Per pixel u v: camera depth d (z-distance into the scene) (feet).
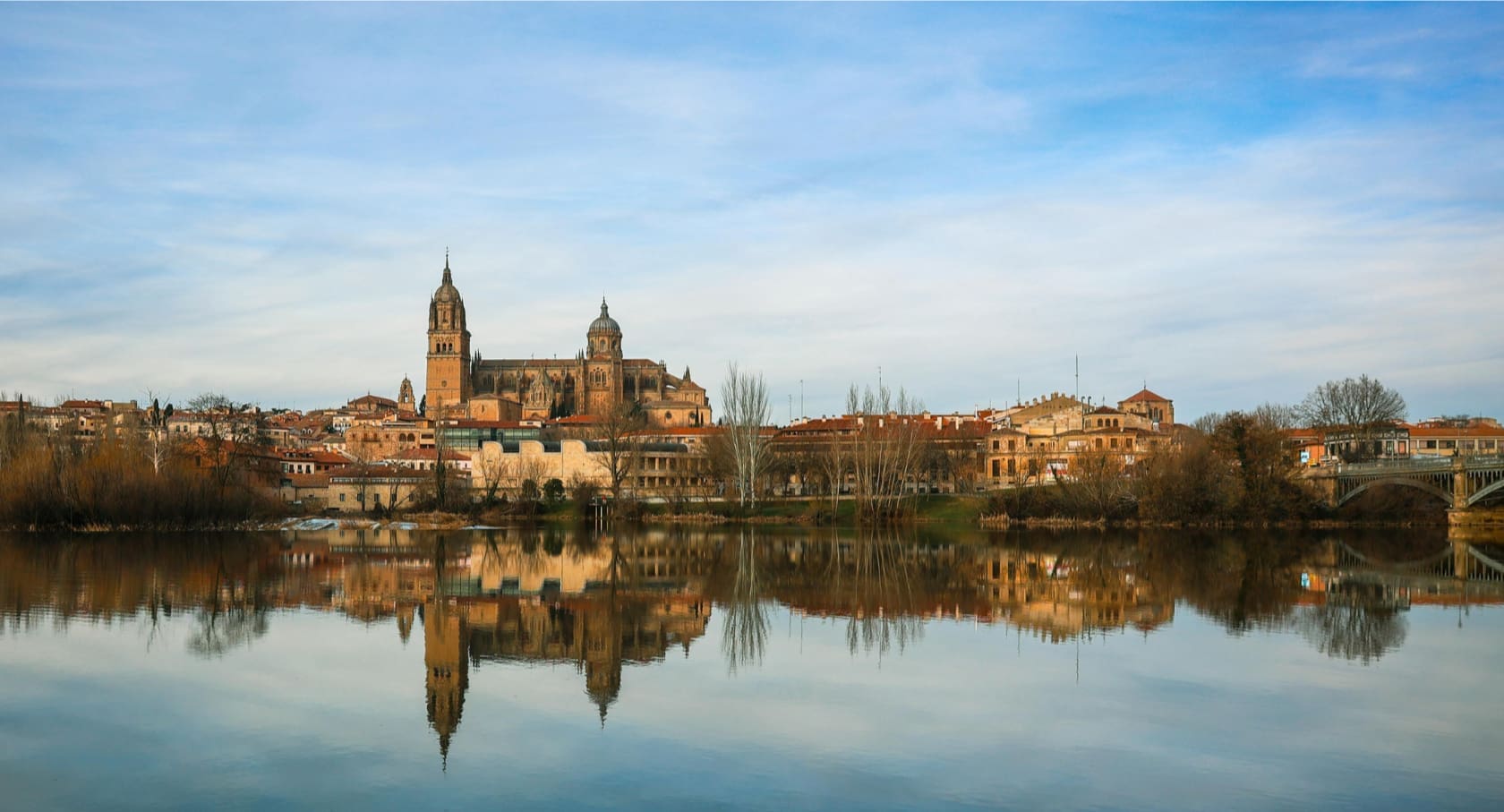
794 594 308.81
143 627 239.71
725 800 132.87
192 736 156.76
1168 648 221.25
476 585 329.93
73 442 585.63
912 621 257.14
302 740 155.02
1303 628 246.27
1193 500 618.44
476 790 136.05
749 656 213.87
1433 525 626.23
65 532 506.07
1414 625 250.37
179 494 544.62
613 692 183.21
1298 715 168.96
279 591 303.89
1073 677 194.49
